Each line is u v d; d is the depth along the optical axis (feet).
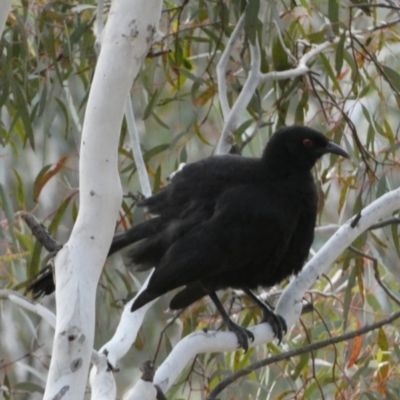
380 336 34.91
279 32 34.60
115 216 21.25
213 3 37.83
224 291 39.63
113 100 21.24
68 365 20.07
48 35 35.50
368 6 32.78
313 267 29.66
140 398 22.24
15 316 42.83
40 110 34.60
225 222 30.19
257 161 32.48
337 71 33.40
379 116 40.86
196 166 32.45
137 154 31.83
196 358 34.99
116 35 21.48
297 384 39.32
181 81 41.42
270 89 42.14
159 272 29.25
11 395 37.37
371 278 39.22
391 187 36.99
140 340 37.88
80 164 21.44
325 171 37.35
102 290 37.96
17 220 38.34
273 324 29.14
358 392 34.65
